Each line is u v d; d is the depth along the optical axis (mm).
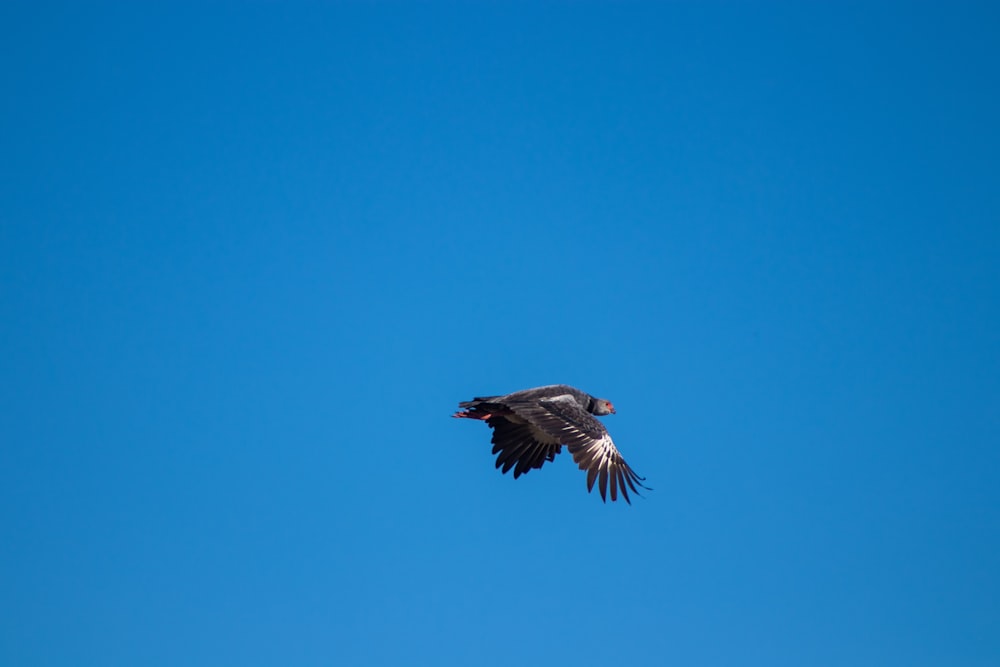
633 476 22969
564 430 23078
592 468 22719
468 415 23922
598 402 25734
